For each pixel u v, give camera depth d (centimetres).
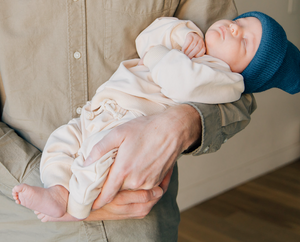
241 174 279
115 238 87
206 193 256
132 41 100
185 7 109
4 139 87
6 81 90
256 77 95
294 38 285
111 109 88
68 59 92
